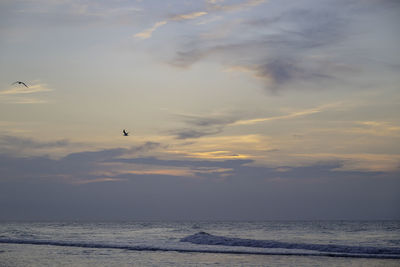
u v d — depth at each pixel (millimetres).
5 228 86750
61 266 22672
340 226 103375
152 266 22328
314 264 22906
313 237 52469
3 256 27625
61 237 50219
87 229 84125
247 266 22156
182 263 23516
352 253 28016
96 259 25672
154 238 48719
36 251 30984
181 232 70000
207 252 29500
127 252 29969
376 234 60375
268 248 31891
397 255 26703
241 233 67000
